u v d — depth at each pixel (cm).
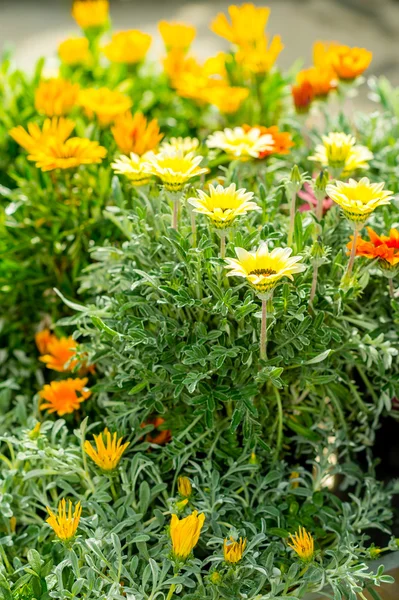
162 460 109
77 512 96
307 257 102
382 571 97
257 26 134
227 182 112
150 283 103
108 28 154
